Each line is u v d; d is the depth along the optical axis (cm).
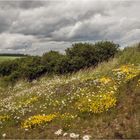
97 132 1505
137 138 1410
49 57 3731
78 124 1619
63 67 3378
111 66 2778
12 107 2191
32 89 2800
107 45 3462
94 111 1708
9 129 1730
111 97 1822
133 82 1969
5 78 3825
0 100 2781
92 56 3388
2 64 4309
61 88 2327
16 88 3297
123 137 1430
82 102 1844
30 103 2181
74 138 1486
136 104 1697
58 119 1705
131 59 2761
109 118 1616
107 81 2133
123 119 1573
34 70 3612
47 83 2895
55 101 2041
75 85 2286
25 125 1709
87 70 3070
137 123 1504
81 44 3641
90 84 2194
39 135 1580
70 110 1828
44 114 1811
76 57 3397
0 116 1964
